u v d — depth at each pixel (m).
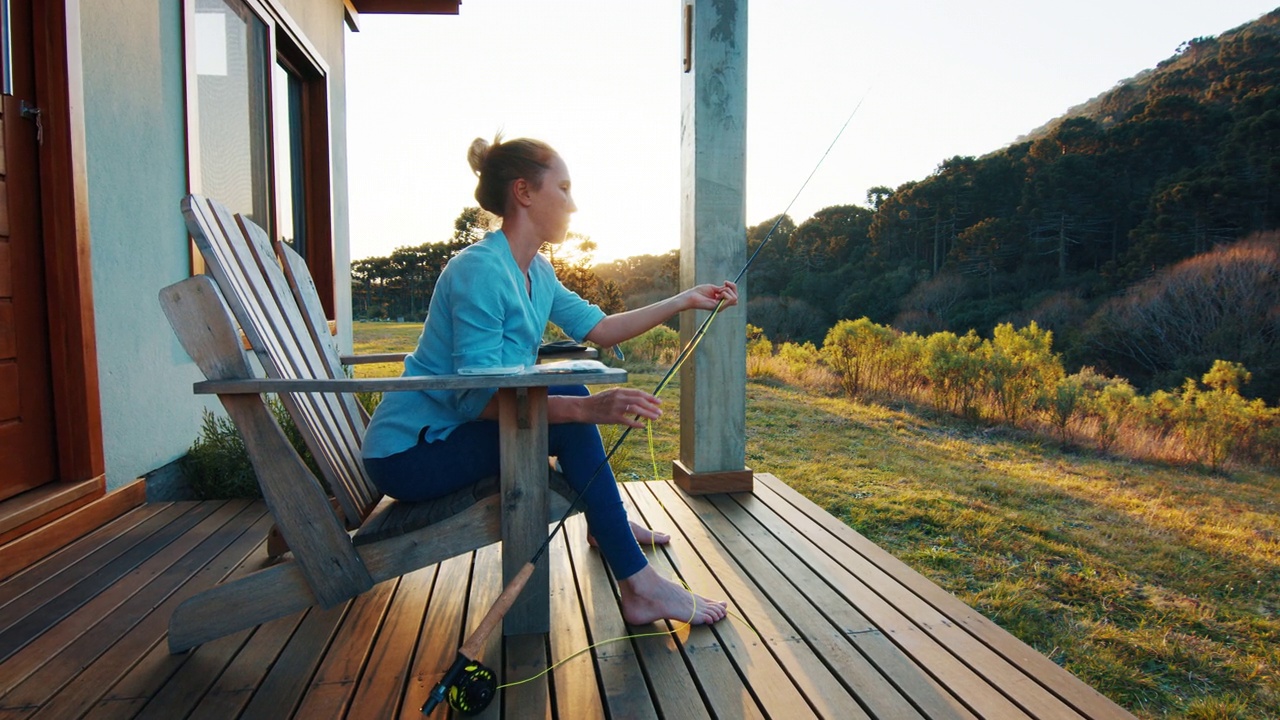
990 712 1.52
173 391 3.49
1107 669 2.35
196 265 3.73
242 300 1.71
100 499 2.81
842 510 4.13
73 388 2.72
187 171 3.63
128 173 3.13
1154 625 2.75
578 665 1.71
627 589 1.89
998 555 3.46
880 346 9.43
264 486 1.70
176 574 2.28
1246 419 6.36
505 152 1.80
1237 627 2.76
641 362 11.44
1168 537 3.91
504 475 1.76
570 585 2.19
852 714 1.52
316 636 1.85
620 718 1.50
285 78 5.64
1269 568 3.44
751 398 8.69
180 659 1.73
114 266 3.02
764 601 2.09
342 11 6.68
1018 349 8.73
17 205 2.56
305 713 1.51
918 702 1.55
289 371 1.90
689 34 3.27
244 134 4.46
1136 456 6.29
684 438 3.43
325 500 1.73
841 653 1.78
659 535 2.58
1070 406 6.82
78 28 2.75
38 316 2.65
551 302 2.02
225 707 1.53
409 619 1.96
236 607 1.75
